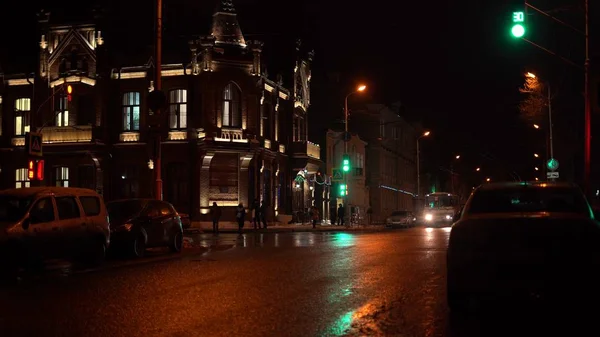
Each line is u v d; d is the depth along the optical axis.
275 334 8.11
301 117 53.75
